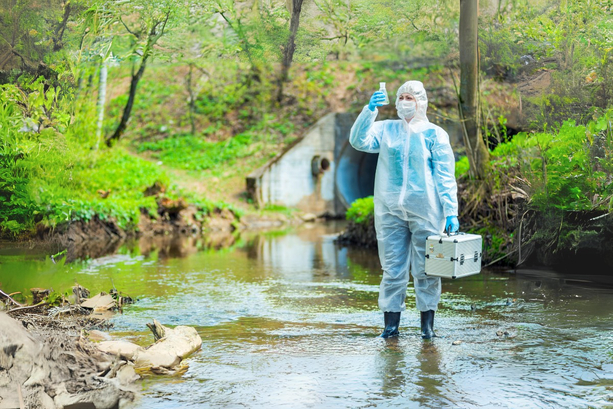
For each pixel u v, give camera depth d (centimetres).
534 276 867
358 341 566
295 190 2200
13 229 916
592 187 819
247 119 2458
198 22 920
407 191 562
